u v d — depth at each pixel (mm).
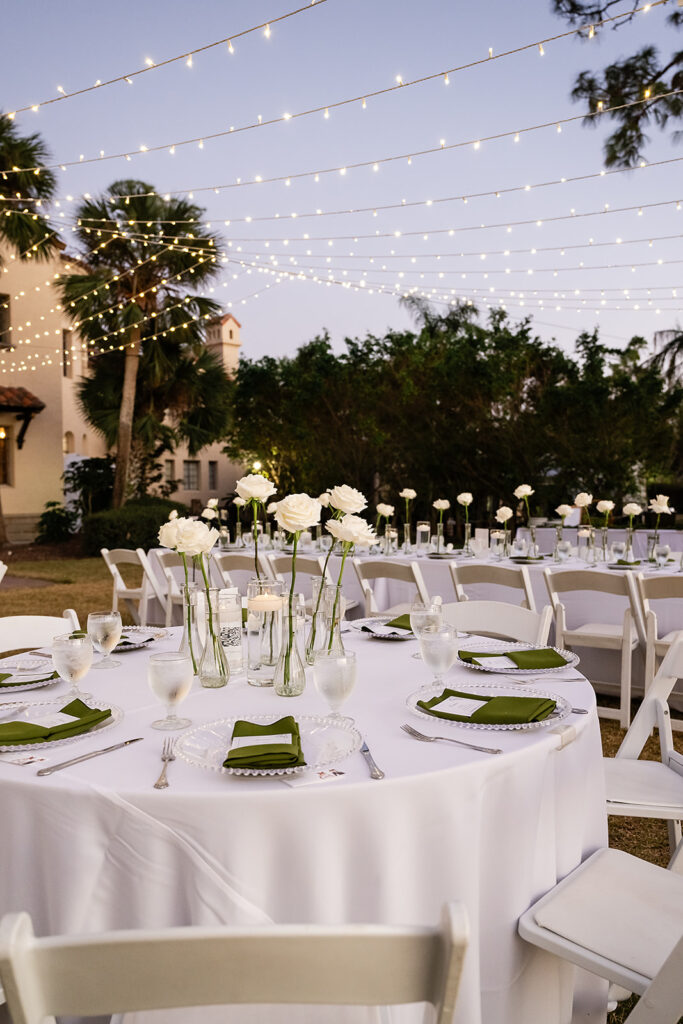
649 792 2295
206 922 1422
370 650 2648
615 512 11773
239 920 1424
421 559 5789
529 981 1704
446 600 5559
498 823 1648
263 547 6844
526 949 1695
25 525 16203
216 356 15891
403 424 13219
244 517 8586
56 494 16641
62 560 13273
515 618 2941
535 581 5227
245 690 2152
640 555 7246
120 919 1465
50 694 2154
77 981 801
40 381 16375
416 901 1529
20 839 1518
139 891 1446
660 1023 1404
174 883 1448
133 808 1438
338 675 1743
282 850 1441
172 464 23062
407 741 1720
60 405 16625
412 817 1503
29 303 16156
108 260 13953
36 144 12039
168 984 814
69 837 1472
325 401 14750
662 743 2570
